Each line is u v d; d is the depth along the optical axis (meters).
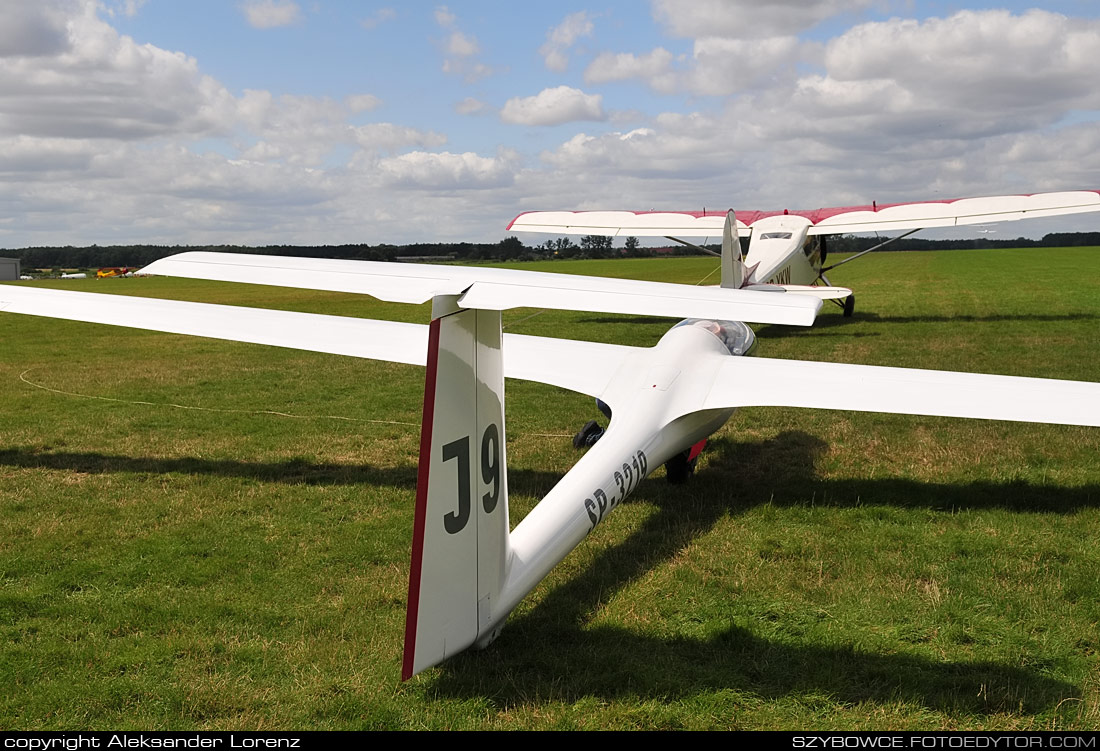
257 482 7.29
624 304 3.01
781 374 6.82
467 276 3.40
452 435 3.26
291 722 3.54
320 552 5.57
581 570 5.14
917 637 4.23
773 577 5.01
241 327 7.74
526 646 4.12
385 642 4.20
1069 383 6.57
